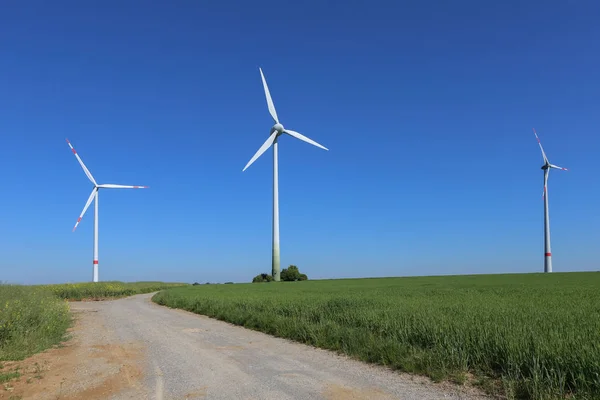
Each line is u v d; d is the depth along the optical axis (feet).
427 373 30.55
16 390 29.09
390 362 34.27
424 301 69.56
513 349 29.09
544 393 23.72
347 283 220.84
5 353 40.37
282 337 51.03
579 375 23.80
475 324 37.55
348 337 42.06
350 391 26.96
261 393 26.86
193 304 100.68
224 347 45.09
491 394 25.62
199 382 30.14
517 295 84.43
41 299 72.79
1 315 47.09
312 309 60.59
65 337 53.93
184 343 48.39
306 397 25.82
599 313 46.44
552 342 29.01
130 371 34.32
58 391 28.76
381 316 48.78
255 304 78.28
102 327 66.74
